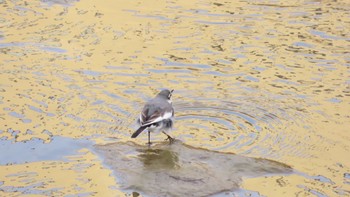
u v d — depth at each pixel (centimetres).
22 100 1465
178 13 2102
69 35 1894
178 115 1388
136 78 1595
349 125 1355
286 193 1079
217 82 1577
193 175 1120
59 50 1777
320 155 1226
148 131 1254
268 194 1071
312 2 2234
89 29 1945
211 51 1784
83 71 1634
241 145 1255
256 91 1526
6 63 1675
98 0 2236
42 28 1947
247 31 1945
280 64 1702
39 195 1071
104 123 1355
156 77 1603
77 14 2077
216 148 1240
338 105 1455
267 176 1137
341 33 1930
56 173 1147
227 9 2150
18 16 2048
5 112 1403
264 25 1995
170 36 1897
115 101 1461
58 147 1248
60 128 1331
